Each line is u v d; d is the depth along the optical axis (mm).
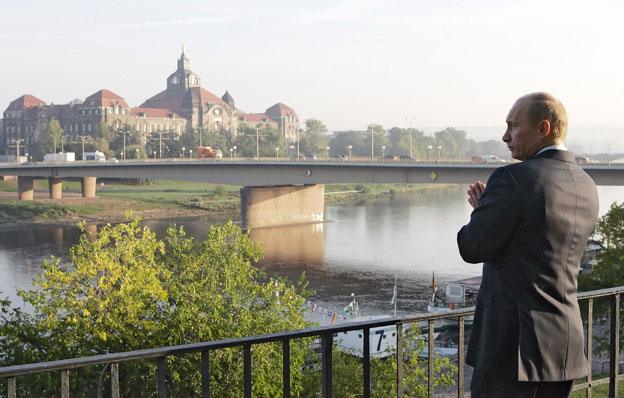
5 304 24266
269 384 21875
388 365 22281
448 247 75438
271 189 100875
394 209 119625
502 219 3643
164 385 3861
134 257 26156
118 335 23906
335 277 61000
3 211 113812
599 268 32812
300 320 26188
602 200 125375
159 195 138750
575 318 3705
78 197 131625
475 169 75812
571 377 3670
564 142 3955
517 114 3955
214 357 21016
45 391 18625
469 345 3963
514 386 3689
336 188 157875
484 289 3881
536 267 3641
